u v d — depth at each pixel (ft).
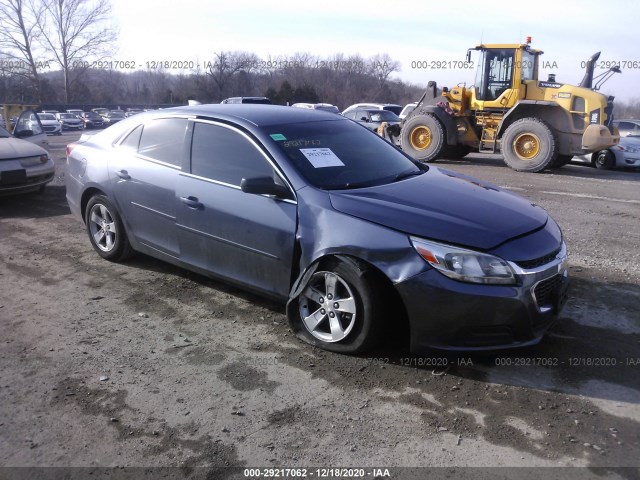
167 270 16.56
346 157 13.57
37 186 26.66
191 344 12.12
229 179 13.17
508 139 40.45
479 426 9.32
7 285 15.57
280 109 15.23
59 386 10.52
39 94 187.42
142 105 179.63
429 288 10.32
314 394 10.25
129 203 15.65
